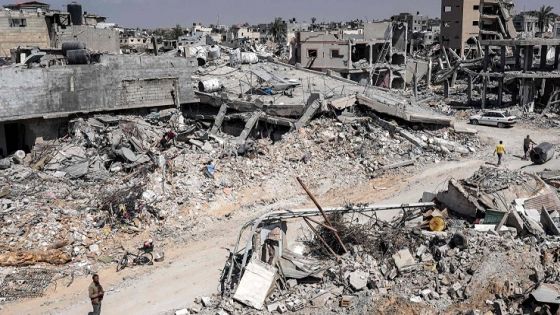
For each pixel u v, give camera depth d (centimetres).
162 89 4141
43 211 2475
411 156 3462
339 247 2150
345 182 3147
